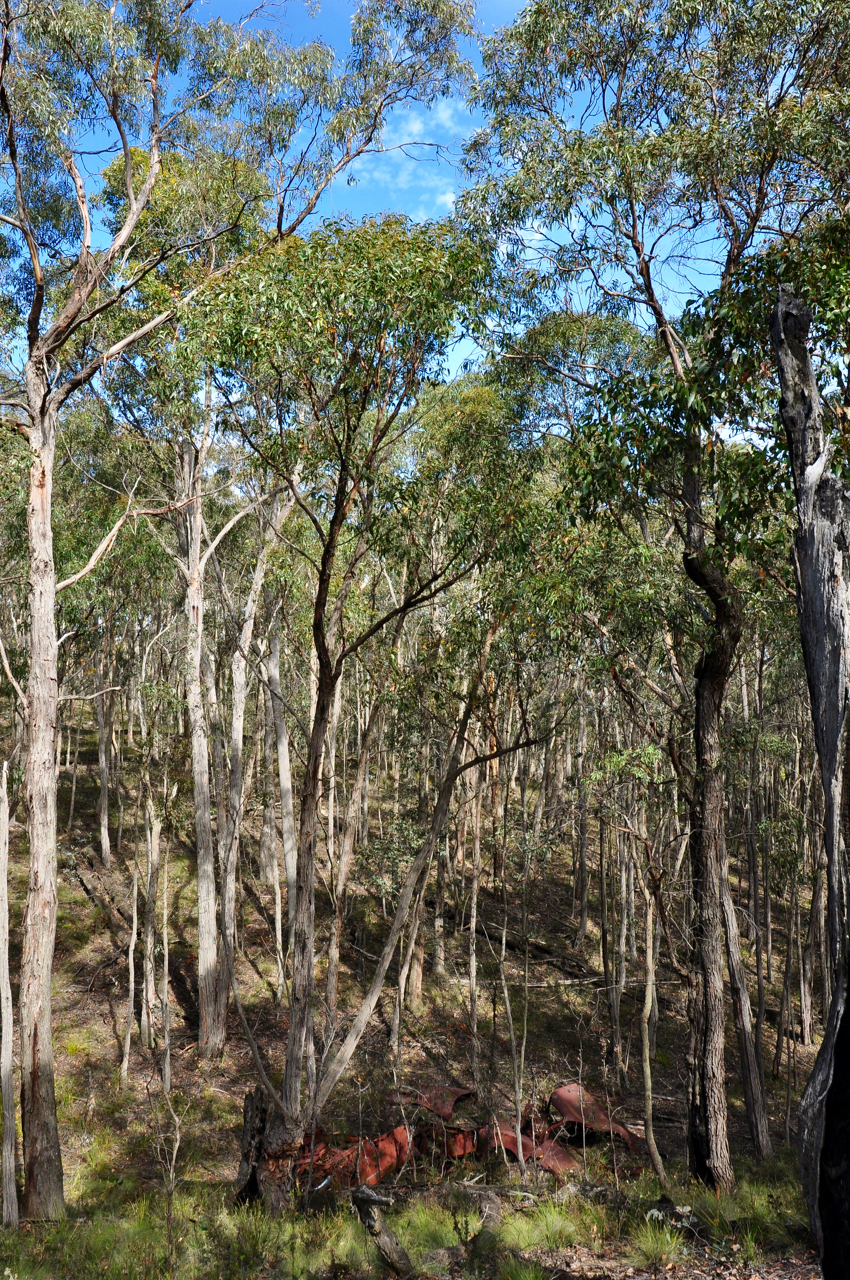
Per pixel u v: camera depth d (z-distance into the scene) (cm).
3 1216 1005
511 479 1278
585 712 1925
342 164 1650
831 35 1252
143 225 1691
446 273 985
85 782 3053
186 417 1767
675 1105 1788
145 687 1912
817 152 1196
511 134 1416
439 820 1234
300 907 1097
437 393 1625
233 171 1692
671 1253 722
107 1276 790
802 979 2195
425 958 2333
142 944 2189
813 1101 271
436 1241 861
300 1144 1055
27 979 1162
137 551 2019
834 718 281
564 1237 805
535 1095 1570
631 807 1502
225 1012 1888
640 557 1227
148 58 1573
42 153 1538
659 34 1351
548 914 2636
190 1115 1561
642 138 1315
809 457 312
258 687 2572
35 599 1283
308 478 1126
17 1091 1509
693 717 1337
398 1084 1504
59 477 2158
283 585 1802
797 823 1997
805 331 324
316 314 948
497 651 1362
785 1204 872
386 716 2195
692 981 1139
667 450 1123
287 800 2164
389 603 2070
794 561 312
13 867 2388
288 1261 794
